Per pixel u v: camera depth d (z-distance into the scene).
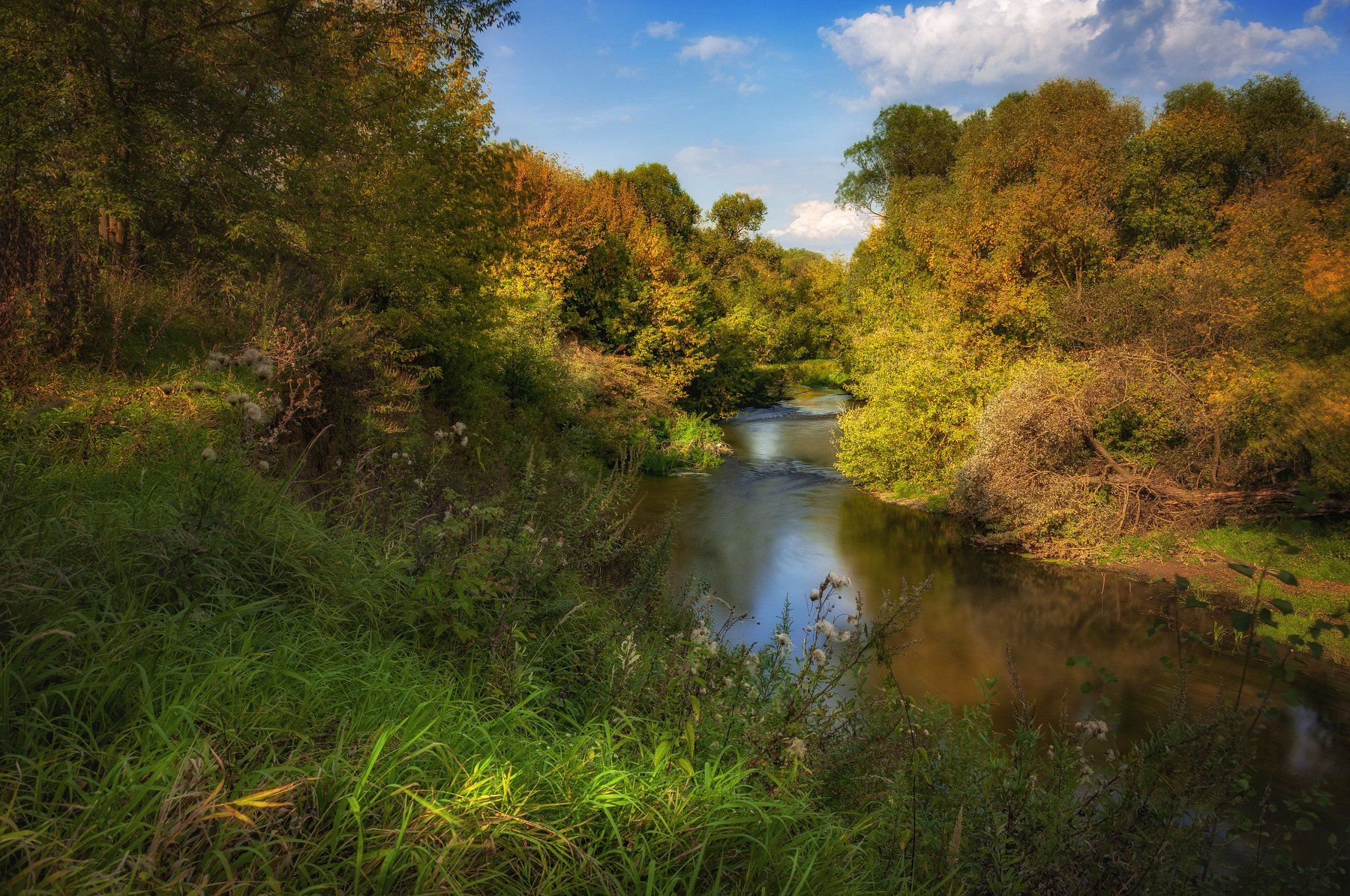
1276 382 13.02
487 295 13.53
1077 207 19.38
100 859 1.41
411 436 5.20
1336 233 15.38
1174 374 14.52
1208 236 19.69
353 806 1.69
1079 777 3.26
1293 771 6.58
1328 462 12.58
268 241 9.83
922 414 18.17
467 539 4.05
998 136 23.86
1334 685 8.21
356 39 10.92
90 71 8.77
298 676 2.22
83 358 6.19
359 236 10.95
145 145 9.09
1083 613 10.62
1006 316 18.86
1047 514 13.53
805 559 13.07
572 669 3.41
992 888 2.50
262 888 1.51
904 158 34.94
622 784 2.20
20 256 6.10
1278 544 3.08
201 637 2.31
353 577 3.27
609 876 1.80
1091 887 2.67
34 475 3.06
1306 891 3.62
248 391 5.88
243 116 9.94
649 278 30.41
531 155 24.56
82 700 1.89
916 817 2.74
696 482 19.77
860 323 32.06
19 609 1.96
